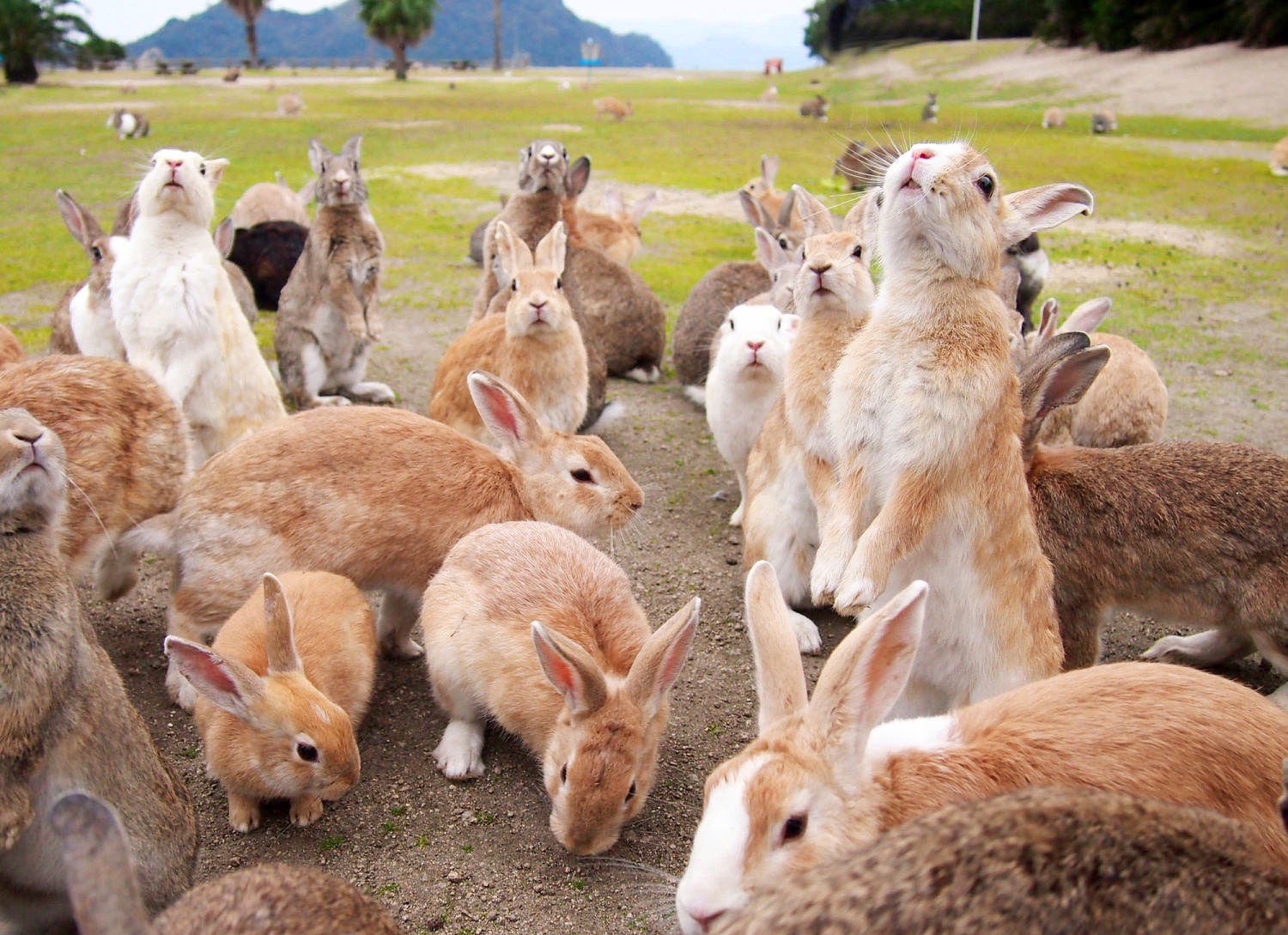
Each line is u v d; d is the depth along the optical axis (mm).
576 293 1762
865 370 1022
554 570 1092
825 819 787
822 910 609
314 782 977
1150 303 2484
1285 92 6141
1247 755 824
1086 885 602
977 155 994
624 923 945
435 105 8539
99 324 1625
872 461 1034
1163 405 1611
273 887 766
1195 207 3691
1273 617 1105
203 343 1489
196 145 5250
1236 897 615
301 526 1130
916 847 631
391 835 1019
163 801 926
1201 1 7105
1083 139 5254
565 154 1958
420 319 2316
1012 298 1491
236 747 986
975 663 1046
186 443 1227
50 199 3605
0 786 837
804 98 9945
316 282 1792
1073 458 1169
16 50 10766
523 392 1514
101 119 6602
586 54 20766
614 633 1056
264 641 1027
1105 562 1138
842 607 992
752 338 1414
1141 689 859
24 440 867
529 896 965
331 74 15031
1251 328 2303
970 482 1006
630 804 970
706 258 3016
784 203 2354
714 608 1318
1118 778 819
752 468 1321
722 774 793
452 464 1184
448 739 1094
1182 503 1119
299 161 4688
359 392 1876
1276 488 1110
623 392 1957
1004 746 841
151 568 1344
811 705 812
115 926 605
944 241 981
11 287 2393
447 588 1097
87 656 894
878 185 1169
